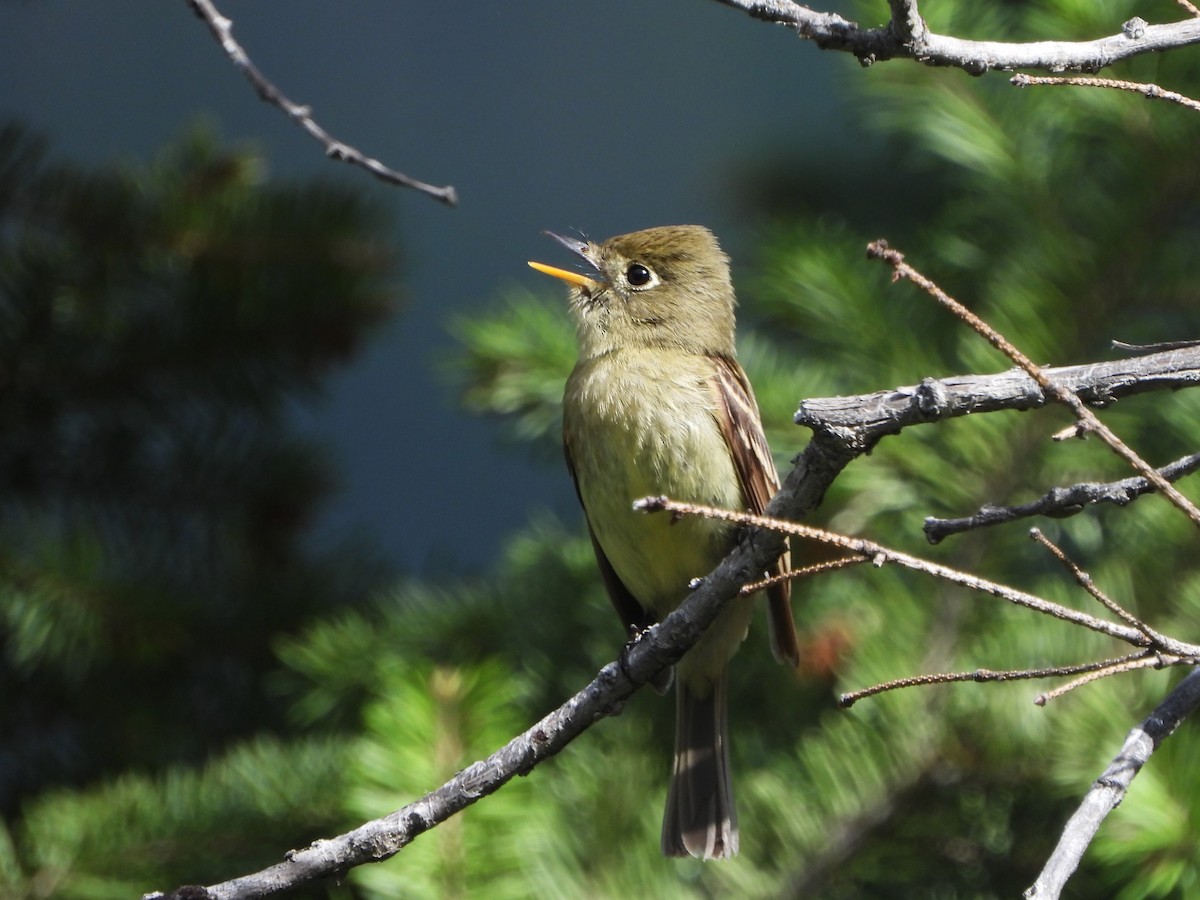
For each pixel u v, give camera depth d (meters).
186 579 9.53
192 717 9.70
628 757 8.38
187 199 9.35
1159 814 6.86
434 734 7.05
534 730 5.74
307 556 10.08
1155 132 8.49
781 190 12.38
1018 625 8.18
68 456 9.70
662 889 7.60
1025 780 7.95
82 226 9.27
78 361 9.55
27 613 8.80
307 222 9.48
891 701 7.99
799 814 8.02
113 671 9.61
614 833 7.91
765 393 8.98
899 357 8.90
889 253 4.20
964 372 8.71
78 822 7.63
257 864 7.70
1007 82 8.96
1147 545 8.46
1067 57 5.00
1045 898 4.14
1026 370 4.20
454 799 5.62
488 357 9.43
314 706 8.98
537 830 7.25
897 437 8.55
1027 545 8.66
